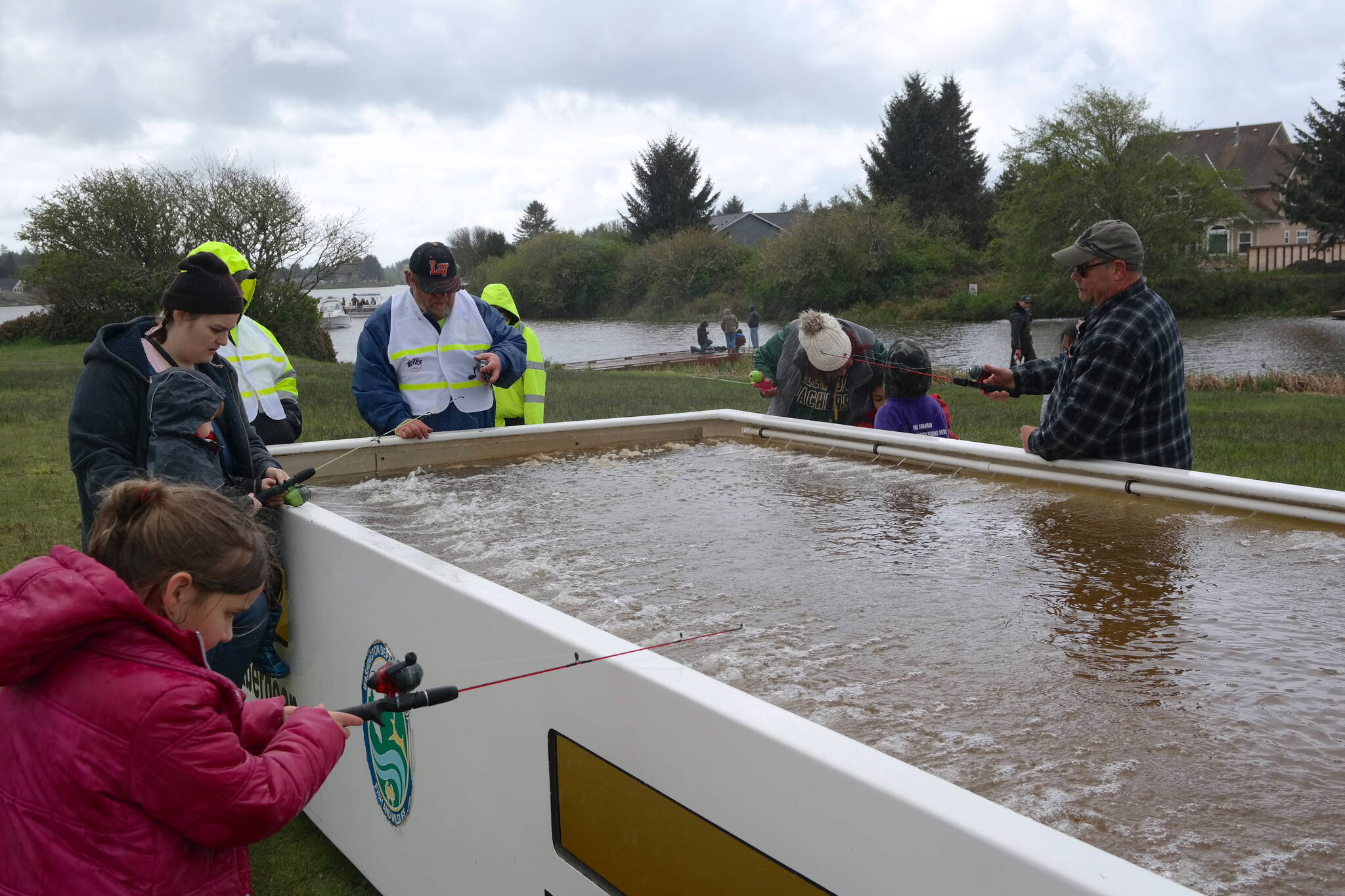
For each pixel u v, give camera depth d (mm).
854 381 5102
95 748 1295
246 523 1488
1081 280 3055
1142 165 46500
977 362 27484
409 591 2143
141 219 29578
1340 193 51469
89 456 2574
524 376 5230
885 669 1736
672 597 2174
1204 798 1280
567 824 1716
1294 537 2482
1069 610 2021
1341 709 1546
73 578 1299
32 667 1301
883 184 64562
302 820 3184
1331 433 10852
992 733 1479
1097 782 1327
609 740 1567
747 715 1307
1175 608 2018
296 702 2889
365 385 4098
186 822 1327
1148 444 3055
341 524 2551
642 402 15320
